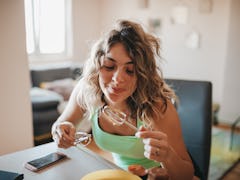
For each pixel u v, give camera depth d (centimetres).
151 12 414
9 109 167
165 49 407
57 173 86
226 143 293
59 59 435
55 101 283
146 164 113
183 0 376
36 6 393
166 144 80
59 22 430
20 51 167
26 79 174
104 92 96
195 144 130
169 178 80
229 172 229
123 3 445
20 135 176
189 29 377
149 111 103
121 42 90
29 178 83
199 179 112
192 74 386
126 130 107
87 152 102
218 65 358
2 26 154
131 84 94
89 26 471
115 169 88
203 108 129
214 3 349
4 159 95
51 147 106
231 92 346
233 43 335
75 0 439
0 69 158
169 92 111
